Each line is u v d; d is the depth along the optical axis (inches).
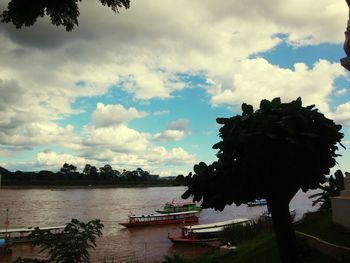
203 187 458.3
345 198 815.1
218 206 460.1
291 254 456.8
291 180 445.1
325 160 444.8
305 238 815.1
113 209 4333.2
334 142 439.8
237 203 460.4
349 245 715.4
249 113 434.0
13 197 5831.7
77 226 695.1
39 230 696.4
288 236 458.6
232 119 430.3
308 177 452.4
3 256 1940.2
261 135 414.3
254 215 3590.1
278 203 457.4
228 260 1040.8
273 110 433.7
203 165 455.2
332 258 705.0
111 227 2979.8
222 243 1784.0
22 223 3191.4
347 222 796.0
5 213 3811.5
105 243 2333.9
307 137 415.2
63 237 670.5
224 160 441.7
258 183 440.1
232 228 1812.3
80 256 666.2
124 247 2217.0
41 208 4325.8
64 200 5428.2
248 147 420.2
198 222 3221.0
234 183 445.1
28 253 2012.8
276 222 462.3
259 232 1675.7
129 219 3120.1
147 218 3107.8
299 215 3309.5
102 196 6545.3
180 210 3595.0
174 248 2167.8
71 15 433.1
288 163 424.8
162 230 2849.4
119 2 430.9
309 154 426.6
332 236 784.9
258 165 426.6
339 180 1419.8
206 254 1317.7
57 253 657.0
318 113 437.1
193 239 2247.8
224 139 427.5
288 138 406.6
